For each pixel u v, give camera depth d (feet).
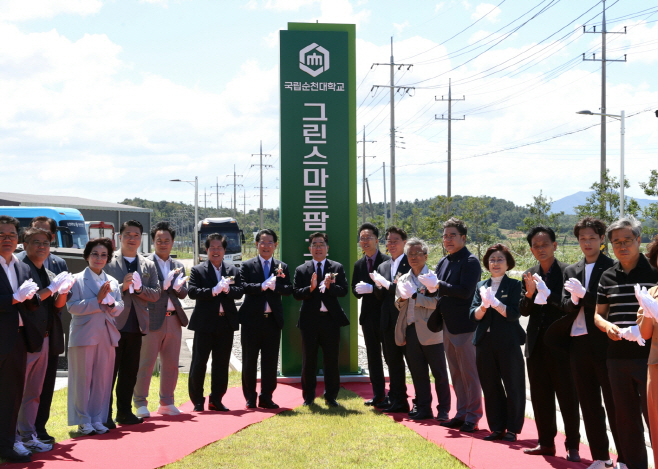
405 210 329.31
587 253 16.12
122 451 17.13
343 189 29.50
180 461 16.29
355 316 29.86
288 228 29.30
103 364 19.61
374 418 21.67
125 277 20.25
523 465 15.98
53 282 17.12
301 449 17.54
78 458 16.43
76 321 19.44
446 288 20.17
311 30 29.48
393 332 22.80
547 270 17.48
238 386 28.19
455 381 20.65
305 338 24.12
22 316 16.51
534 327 17.12
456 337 20.06
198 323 23.15
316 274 23.76
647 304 12.98
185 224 330.54
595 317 15.08
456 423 20.30
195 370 23.27
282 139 29.27
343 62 29.58
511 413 18.49
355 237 29.58
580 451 17.42
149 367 22.35
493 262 18.85
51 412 23.00
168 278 22.25
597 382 15.88
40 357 17.74
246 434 19.17
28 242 17.97
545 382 17.02
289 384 28.45
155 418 21.63
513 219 448.65
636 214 87.56
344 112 29.58
